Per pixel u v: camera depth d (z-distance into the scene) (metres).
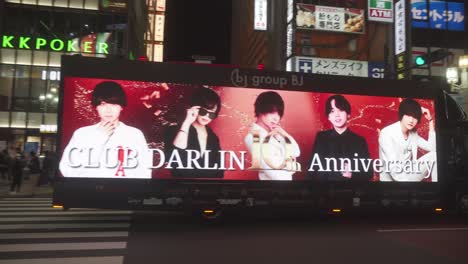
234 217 11.10
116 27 31.11
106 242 7.69
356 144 9.80
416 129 10.29
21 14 29.89
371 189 9.90
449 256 6.81
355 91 9.96
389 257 6.73
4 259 6.39
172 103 8.93
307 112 9.56
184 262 6.32
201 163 8.94
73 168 8.46
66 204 8.45
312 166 9.46
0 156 20.94
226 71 9.24
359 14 27.25
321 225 9.94
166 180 8.81
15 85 29.38
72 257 6.56
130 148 8.70
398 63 21.48
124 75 8.80
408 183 10.11
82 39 30.56
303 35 26.80
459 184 10.56
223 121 9.11
